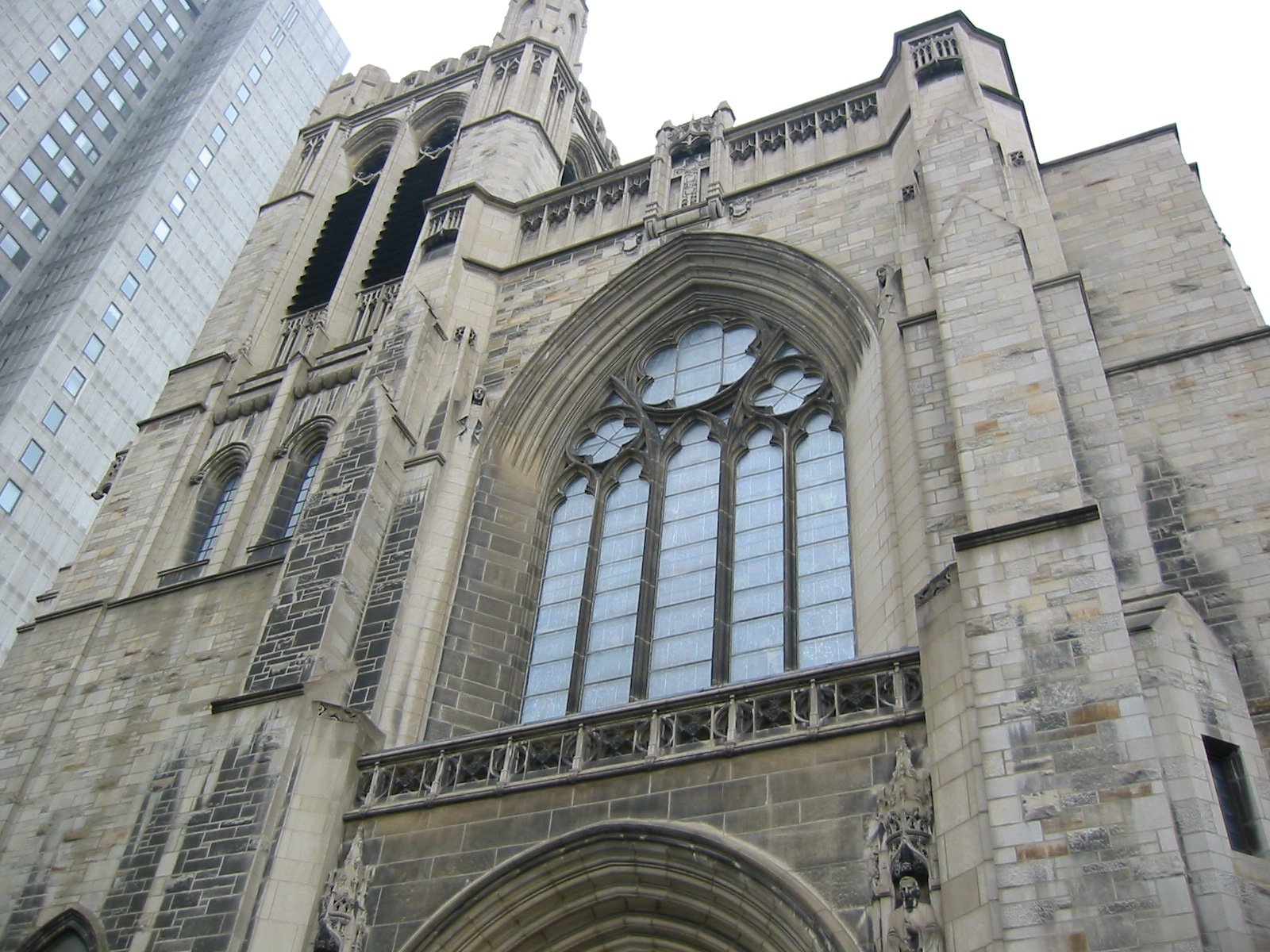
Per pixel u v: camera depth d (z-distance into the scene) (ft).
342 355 128.88
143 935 71.61
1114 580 59.88
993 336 75.66
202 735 87.97
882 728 63.10
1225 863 52.70
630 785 67.87
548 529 100.37
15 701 102.42
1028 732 56.49
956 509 74.59
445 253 122.42
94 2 371.56
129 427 335.06
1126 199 99.96
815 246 104.17
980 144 95.20
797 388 98.27
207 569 110.32
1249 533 71.97
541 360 108.58
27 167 342.85
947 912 54.13
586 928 66.64
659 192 118.62
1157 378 82.53
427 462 99.04
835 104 119.24
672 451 99.91
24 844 88.84
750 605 85.87
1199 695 59.06
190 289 363.15
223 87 392.27
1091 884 51.06
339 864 72.43
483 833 70.23
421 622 89.15
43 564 304.91
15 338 322.75
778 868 60.39
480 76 167.22
